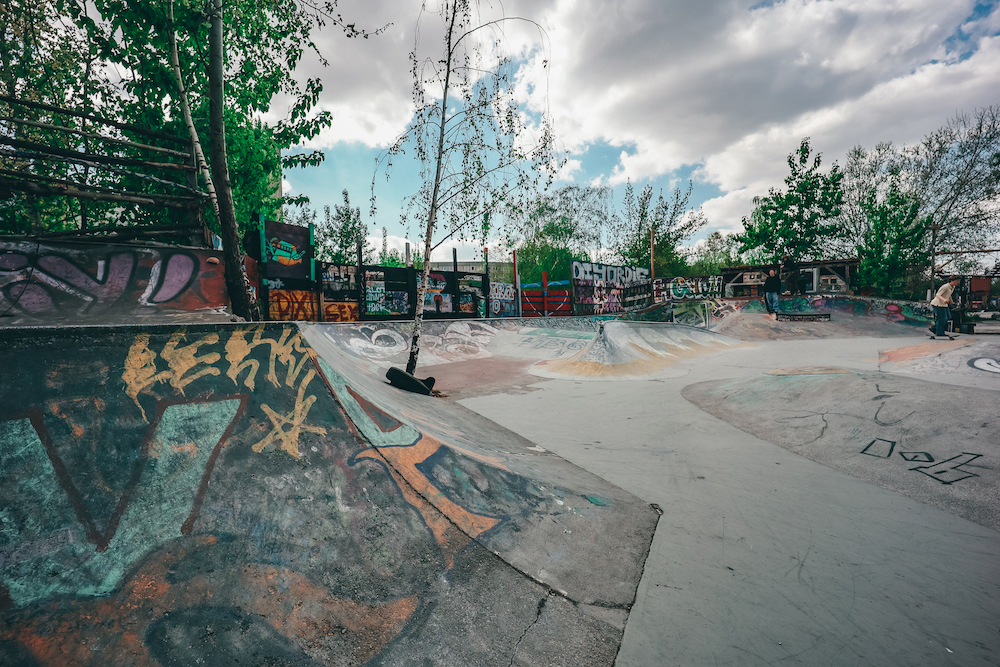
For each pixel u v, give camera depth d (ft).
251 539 5.68
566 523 8.07
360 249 36.37
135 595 4.66
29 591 4.35
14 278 18.19
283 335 8.71
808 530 8.14
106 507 5.30
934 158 71.10
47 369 5.92
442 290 43.86
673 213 99.04
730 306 71.97
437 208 19.81
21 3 21.08
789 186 78.07
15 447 5.23
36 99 22.84
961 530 7.98
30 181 19.70
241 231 28.99
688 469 11.30
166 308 20.67
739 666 4.99
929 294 53.62
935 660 5.06
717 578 6.71
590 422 15.98
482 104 19.25
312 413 7.98
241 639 4.58
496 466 9.52
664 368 27.40
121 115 24.80
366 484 7.25
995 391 12.64
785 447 12.98
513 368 28.86
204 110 25.52
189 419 6.65
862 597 6.22
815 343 39.14
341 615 5.17
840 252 79.77
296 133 29.01
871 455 11.26
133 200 22.39
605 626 5.68
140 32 22.54
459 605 5.70
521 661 5.04
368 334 31.37
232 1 22.81
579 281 66.64
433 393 20.44
